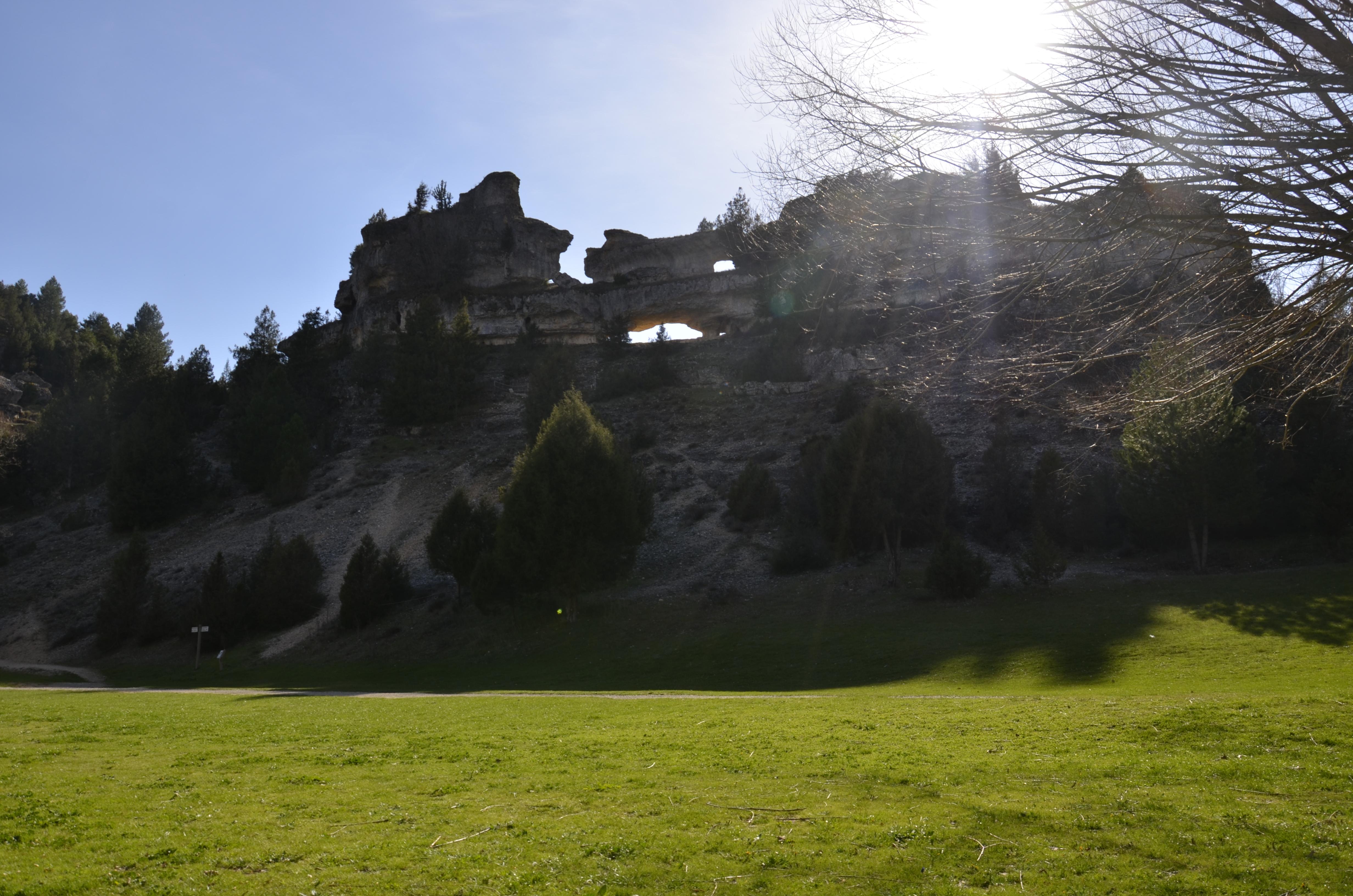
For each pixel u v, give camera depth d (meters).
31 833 7.47
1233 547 36.25
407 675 32.72
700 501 50.09
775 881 6.19
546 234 105.88
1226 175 5.51
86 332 122.31
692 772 9.67
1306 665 18.06
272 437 66.62
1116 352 6.34
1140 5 5.61
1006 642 24.97
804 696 18.92
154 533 60.88
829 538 36.75
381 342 85.12
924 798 8.17
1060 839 6.91
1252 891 5.89
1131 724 10.88
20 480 73.19
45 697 24.61
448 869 6.48
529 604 38.47
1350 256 5.46
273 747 12.59
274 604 43.62
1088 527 39.03
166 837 7.34
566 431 36.53
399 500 58.69
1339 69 5.19
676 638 32.88
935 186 6.16
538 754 11.17
